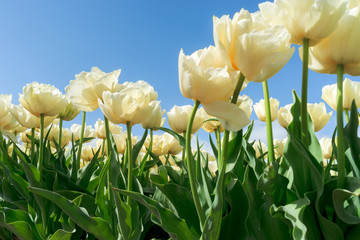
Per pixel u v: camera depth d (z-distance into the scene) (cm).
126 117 40
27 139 96
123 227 39
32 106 51
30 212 55
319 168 32
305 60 31
